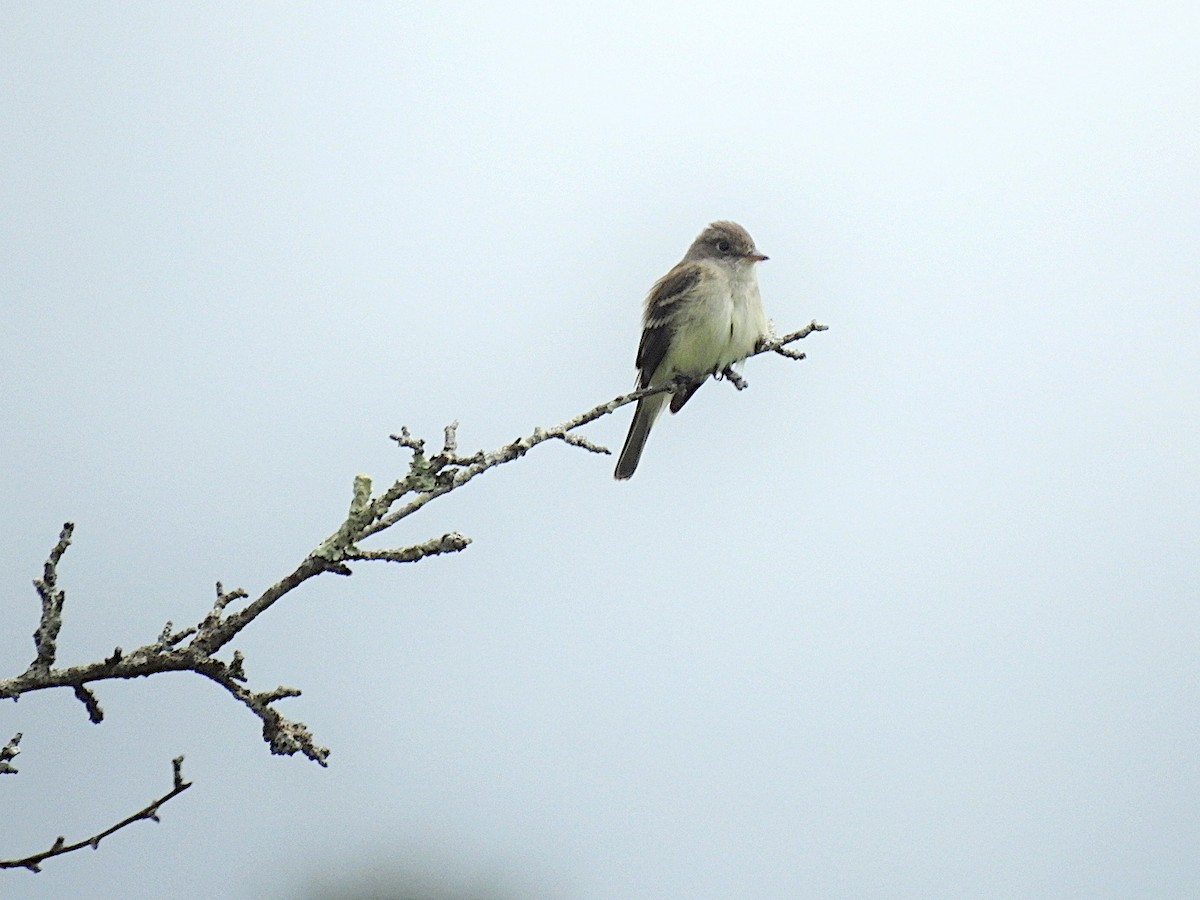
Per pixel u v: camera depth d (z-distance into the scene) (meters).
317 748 7.60
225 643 7.73
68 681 7.46
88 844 7.08
